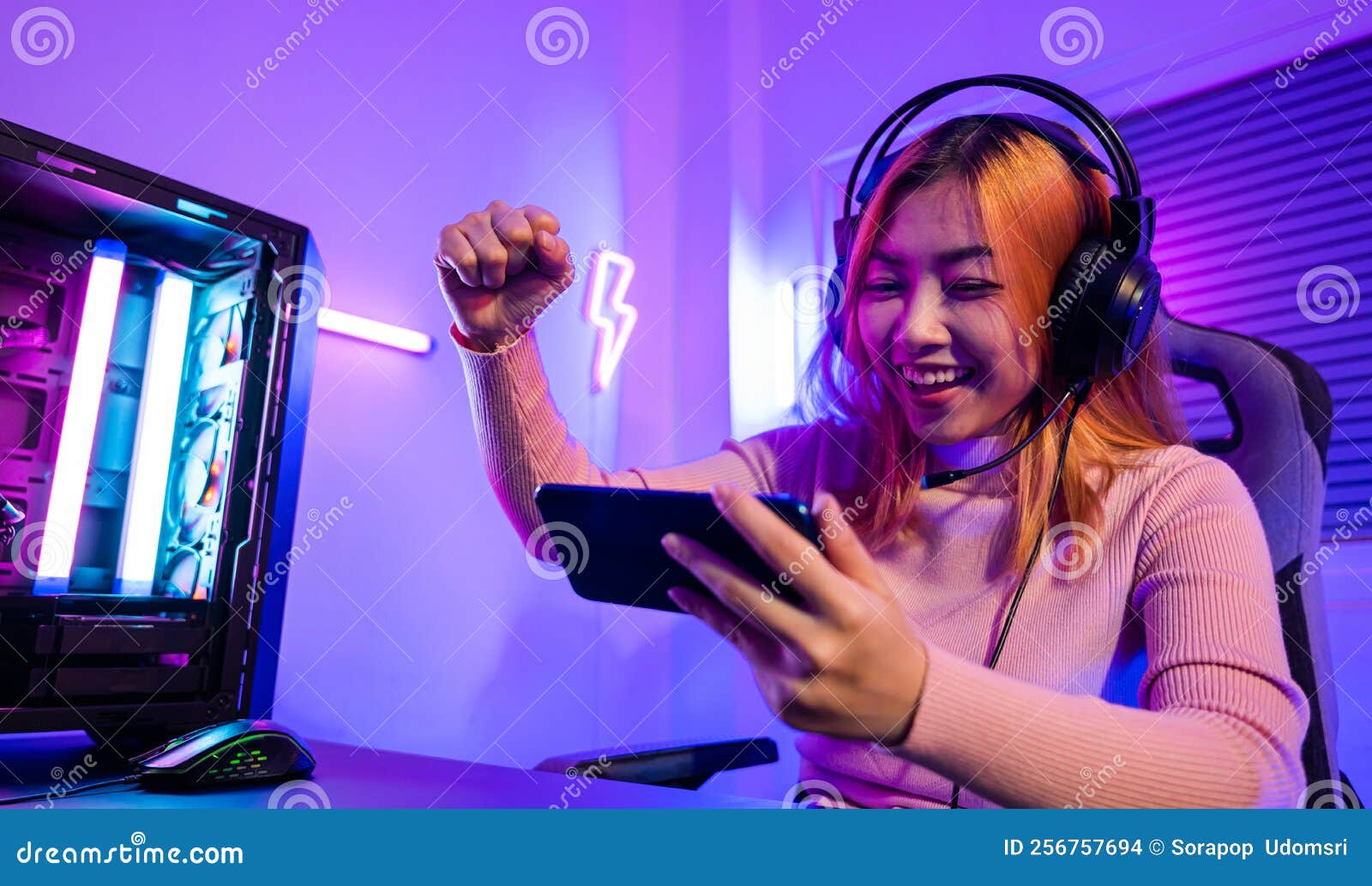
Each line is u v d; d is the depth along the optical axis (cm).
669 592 65
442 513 204
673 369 272
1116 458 104
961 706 61
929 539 111
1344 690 187
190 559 110
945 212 96
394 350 198
